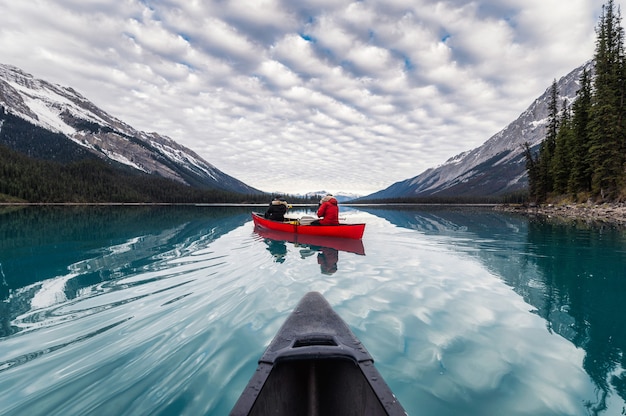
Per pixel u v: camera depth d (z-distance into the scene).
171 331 3.96
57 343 3.64
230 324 4.18
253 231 15.26
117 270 7.14
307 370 2.46
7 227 17.83
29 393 2.75
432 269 7.38
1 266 7.63
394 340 3.79
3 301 5.07
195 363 3.23
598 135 32.22
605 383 2.91
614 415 2.49
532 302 5.09
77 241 11.98
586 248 9.95
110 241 11.99
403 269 7.37
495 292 5.64
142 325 4.14
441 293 5.59
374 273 7.00
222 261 8.20
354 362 2.42
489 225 18.94
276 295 5.40
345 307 4.88
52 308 4.75
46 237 13.23
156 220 24.64
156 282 6.17
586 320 4.37
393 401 1.92
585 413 2.53
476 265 7.82
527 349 3.55
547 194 47.25
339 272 7.07
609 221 19.55
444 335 3.93
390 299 5.26
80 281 6.23
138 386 2.86
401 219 26.00
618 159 31.44
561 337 3.87
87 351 3.45
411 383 2.94
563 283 6.18
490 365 3.23
